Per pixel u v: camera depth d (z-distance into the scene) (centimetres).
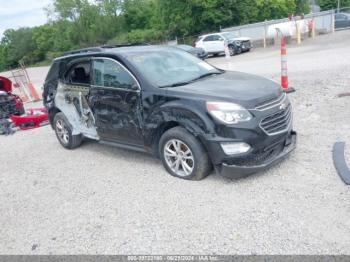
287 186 447
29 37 8669
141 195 483
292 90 916
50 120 761
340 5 6197
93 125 635
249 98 458
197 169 487
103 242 393
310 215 384
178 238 380
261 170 461
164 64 579
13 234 440
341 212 381
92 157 664
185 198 456
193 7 3759
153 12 5653
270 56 1897
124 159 628
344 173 454
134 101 537
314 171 474
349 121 642
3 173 655
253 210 408
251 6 3866
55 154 716
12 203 526
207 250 356
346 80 948
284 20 2681
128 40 4856
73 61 657
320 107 755
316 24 2778
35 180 597
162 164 575
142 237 391
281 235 360
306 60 1446
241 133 446
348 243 337
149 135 531
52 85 714
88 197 503
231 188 463
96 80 605
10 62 9019
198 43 2548
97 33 6475
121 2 6356
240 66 1642
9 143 859
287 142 504
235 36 2538
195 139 480
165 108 496
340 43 1948
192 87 505
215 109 454
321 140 574
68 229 430
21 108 1070
